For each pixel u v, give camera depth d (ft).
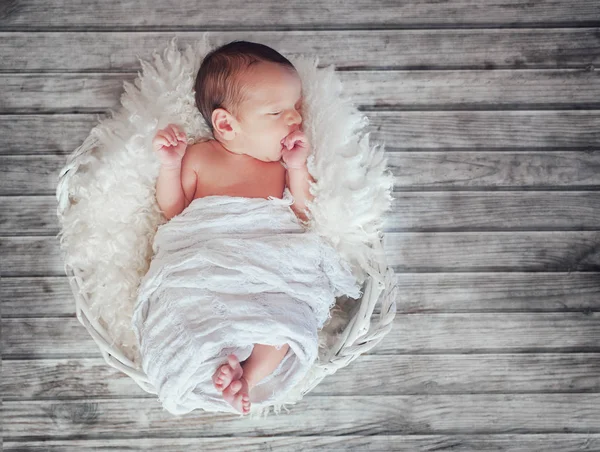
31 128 5.03
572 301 5.03
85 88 5.05
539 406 5.00
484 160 5.07
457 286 5.03
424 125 5.07
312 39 5.08
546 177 5.08
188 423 4.98
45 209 5.00
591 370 5.01
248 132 4.21
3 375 4.95
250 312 3.83
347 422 4.99
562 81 5.10
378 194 4.32
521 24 5.12
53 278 4.99
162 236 4.13
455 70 5.09
